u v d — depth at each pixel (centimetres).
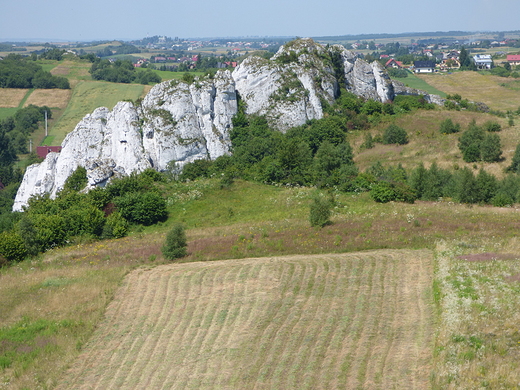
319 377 2688
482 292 3331
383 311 3316
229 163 8375
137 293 4022
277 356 2923
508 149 8238
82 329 3528
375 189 6300
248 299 3662
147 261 4794
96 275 4494
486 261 3847
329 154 7956
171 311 3650
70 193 7025
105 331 3472
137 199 6334
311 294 3644
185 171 8162
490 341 2792
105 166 8000
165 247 4828
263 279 3966
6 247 5191
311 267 4109
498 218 5109
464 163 7919
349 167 7350
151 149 8975
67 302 3956
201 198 6825
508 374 2514
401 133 8981
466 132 8431
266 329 3222
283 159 7500
